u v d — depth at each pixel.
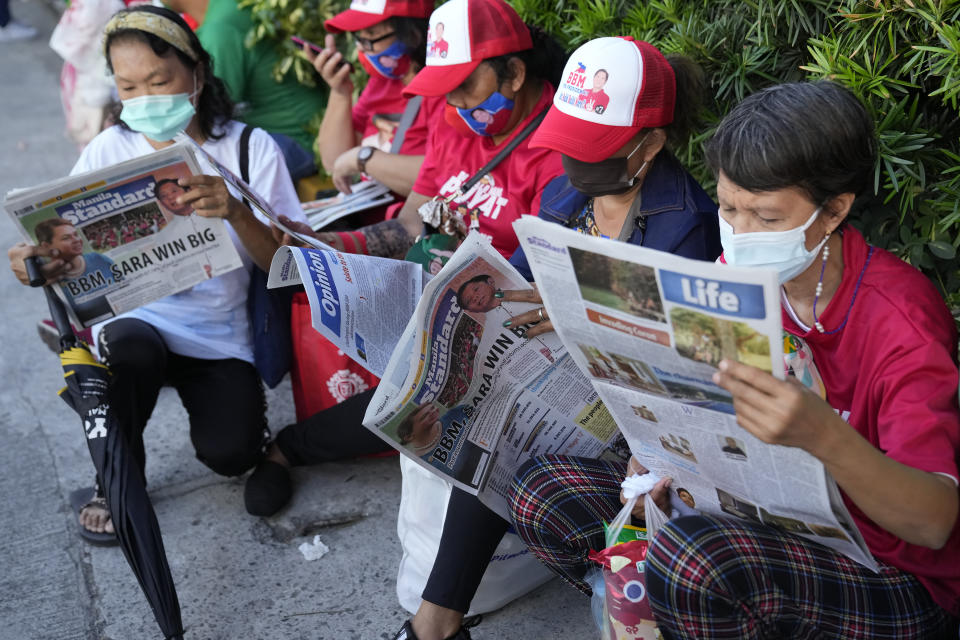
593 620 2.17
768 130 1.38
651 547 1.54
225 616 2.26
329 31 3.11
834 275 1.52
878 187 1.94
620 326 1.36
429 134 2.70
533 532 1.85
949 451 1.35
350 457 2.66
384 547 2.48
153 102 2.36
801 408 1.22
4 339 3.71
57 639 2.22
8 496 2.78
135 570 2.05
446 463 1.85
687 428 1.45
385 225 2.68
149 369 2.41
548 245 1.35
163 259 2.28
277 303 2.58
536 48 2.33
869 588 1.50
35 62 7.90
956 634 1.57
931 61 1.81
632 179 1.87
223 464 2.52
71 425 3.13
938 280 2.12
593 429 1.96
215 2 3.55
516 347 1.84
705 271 1.20
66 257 2.18
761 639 1.54
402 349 1.77
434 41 2.28
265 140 2.63
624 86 1.78
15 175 5.40
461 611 1.96
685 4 2.35
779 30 2.13
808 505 1.38
